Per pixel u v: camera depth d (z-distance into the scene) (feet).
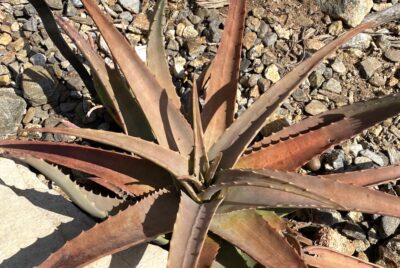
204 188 4.14
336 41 4.32
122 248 3.77
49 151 4.25
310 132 4.35
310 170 5.29
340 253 4.45
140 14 6.34
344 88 5.90
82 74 5.25
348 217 5.03
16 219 4.42
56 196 4.66
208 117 4.64
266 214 4.28
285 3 6.50
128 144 3.88
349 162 5.36
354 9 6.21
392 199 4.05
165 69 4.64
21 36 6.08
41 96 5.52
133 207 4.00
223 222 4.08
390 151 5.42
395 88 5.88
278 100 4.25
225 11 6.43
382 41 6.17
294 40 6.20
